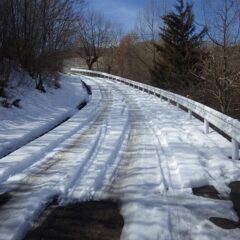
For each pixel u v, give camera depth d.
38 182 7.16
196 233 4.92
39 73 22.39
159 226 5.11
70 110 20.22
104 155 9.01
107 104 21.44
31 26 23.11
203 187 6.69
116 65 72.88
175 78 37.56
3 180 7.39
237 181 6.95
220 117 9.51
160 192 6.46
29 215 5.59
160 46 42.19
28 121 15.26
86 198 6.28
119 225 5.27
